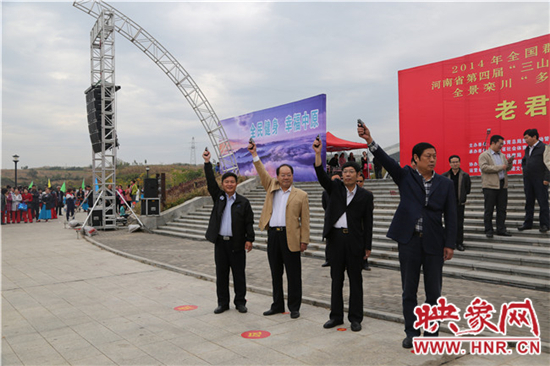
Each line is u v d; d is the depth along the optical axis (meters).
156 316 5.14
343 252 4.50
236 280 5.32
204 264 8.69
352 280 4.51
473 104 9.95
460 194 7.34
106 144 16.28
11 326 4.84
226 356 3.80
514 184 9.58
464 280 6.49
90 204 21.48
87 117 16.56
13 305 5.78
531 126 9.02
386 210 10.11
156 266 8.72
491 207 7.46
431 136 10.63
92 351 4.01
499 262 6.77
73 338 4.39
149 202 15.62
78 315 5.25
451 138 10.30
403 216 3.96
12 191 20.69
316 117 15.13
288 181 5.07
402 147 11.12
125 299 6.01
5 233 15.57
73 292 6.50
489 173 7.46
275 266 5.09
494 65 9.59
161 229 15.42
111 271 8.20
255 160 5.33
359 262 4.50
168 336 4.39
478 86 9.85
